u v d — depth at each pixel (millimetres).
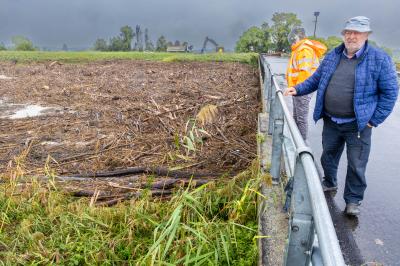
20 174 4379
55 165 5055
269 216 3197
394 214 3668
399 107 8992
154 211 3643
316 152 5559
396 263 2951
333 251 1137
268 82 6699
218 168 4914
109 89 11516
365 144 3488
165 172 4680
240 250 3068
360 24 3090
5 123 7266
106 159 5223
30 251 3119
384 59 3162
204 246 2971
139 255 3080
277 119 3559
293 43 5176
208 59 25641
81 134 6445
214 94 10484
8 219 3592
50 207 3689
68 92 10914
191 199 3207
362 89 3273
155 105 8820
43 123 7215
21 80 14039
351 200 3615
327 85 3543
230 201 3711
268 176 3637
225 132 6488
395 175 4625
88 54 27844
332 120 3600
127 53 29438
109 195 4105
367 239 3266
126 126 6965
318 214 1338
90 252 3057
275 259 2684
